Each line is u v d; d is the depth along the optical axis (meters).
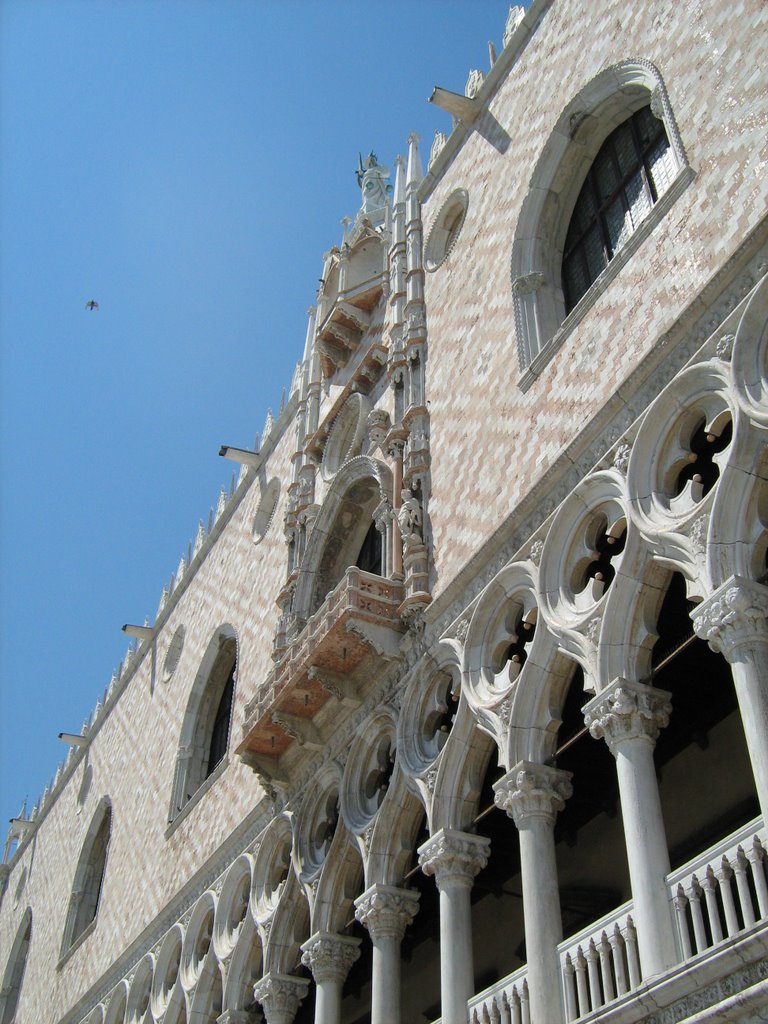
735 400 17.52
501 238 27.41
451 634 23.59
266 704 28.89
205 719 40.75
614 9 25.02
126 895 40.91
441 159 32.31
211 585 43.59
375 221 41.94
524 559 21.89
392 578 26.67
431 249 31.73
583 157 26.05
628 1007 15.38
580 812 23.67
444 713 23.98
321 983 24.88
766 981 13.56
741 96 19.92
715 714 21.55
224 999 29.48
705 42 21.38
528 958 18.22
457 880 21.23
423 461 27.59
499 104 29.61
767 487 16.98
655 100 22.34
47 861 54.25
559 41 27.17
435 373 28.95
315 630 27.77
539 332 24.80
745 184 19.20
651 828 16.69
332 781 27.23
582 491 20.53
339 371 37.19
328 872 25.78
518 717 20.47
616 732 17.80
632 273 21.55
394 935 23.08
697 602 18.00
